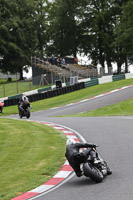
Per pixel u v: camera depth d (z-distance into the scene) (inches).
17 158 1079.0
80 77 5211.6
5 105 3919.8
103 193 673.0
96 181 742.5
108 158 994.1
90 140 1298.0
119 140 1245.1
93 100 3341.5
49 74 5123.0
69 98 3779.5
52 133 1502.2
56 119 2150.6
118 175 800.3
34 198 716.0
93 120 1935.3
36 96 4013.3
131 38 6166.3
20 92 4884.4
